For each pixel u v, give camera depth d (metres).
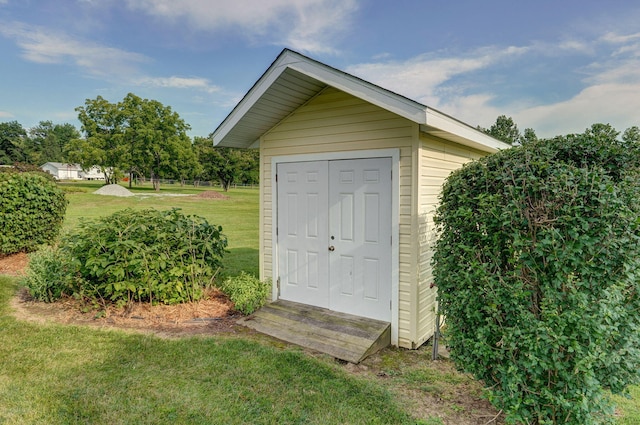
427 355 4.39
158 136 37.47
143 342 4.31
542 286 2.68
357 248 4.99
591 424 2.58
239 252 10.67
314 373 3.71
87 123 37.41
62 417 2.88
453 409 3.19
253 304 5.39
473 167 3.18
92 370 3.64
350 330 4.62
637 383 2.71
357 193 4.96
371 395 3.35
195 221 6.02
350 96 4.96
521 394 2.68
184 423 2.87
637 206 2.46
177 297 5.58
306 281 5.54
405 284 4.58
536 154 2.84
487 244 2.97
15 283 6.55
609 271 2.47
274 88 4.91
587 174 2.53
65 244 5.35
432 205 4.83
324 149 5.23
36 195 8.45
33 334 4.43
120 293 5.23
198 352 4.11
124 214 5.82
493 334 2.89
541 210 2.65
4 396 3.14
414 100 3.94
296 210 5.61
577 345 2.42
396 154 4.58
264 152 5.96
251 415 3.00
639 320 2.62
